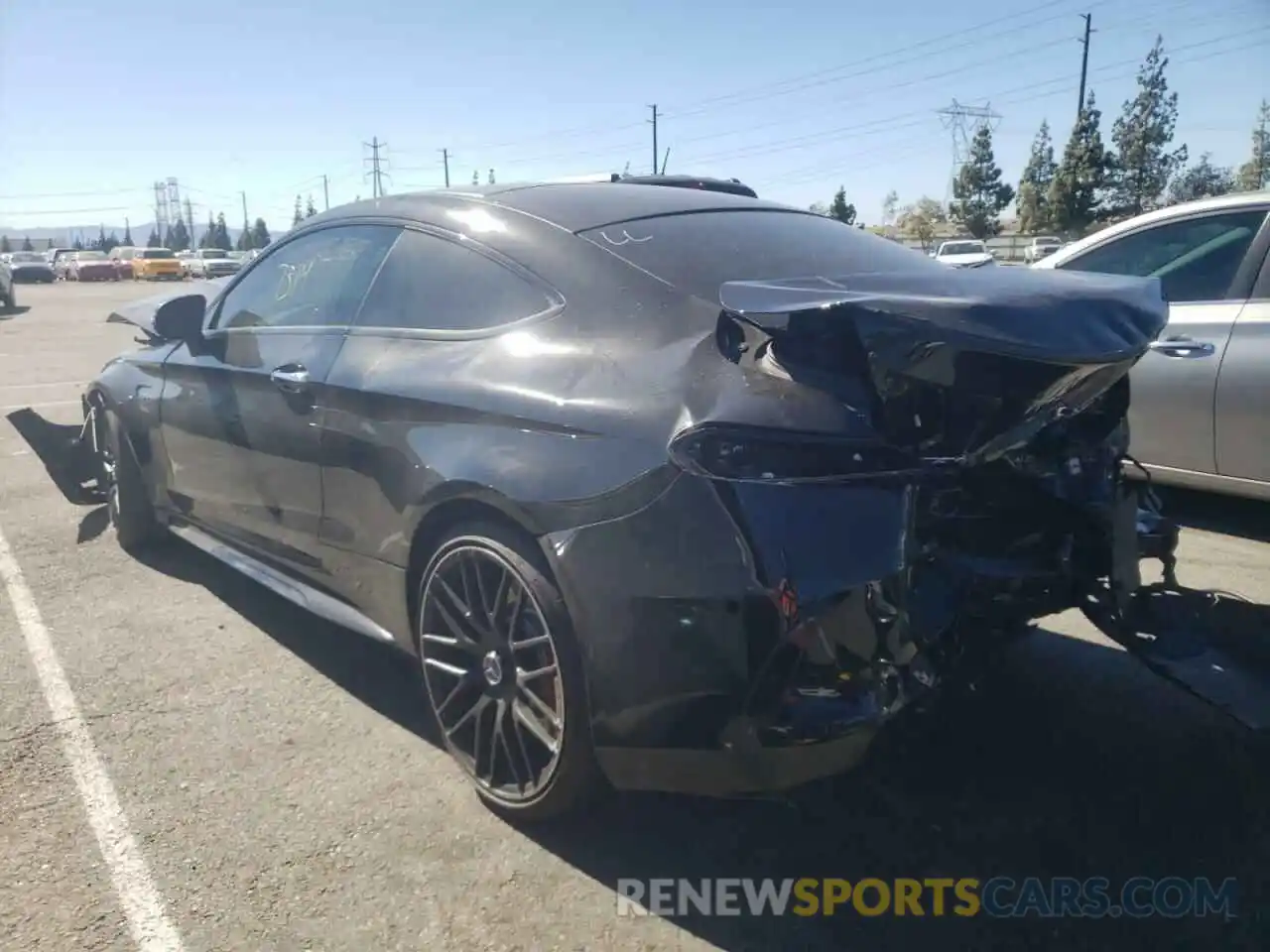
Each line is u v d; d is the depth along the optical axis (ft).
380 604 10.58
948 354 7.29
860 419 7.41
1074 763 10.01
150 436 15.06
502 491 8.45
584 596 7.98
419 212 11.21
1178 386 16.44
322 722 11.10
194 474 14.02
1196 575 14.88
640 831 9.11
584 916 8.05
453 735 9.74
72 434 19.07
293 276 12.81
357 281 11.57
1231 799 9.42
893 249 11.03
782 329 7.63
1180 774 9.83
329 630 13.57
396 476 9.78
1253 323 15.71
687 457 7.49
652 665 7.68
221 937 7.82
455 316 10.15
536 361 9.00
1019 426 8.09
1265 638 9.68
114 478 16.49
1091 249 18.43
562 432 8.34
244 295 13.84
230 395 12.68
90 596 14.82
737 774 7.67
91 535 17.84
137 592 14.98
